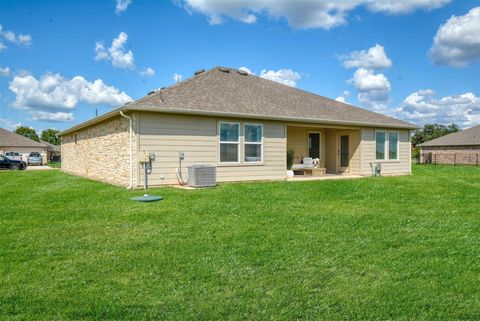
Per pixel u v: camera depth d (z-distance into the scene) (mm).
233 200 9094
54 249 5059
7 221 6832
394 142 18438
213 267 4363
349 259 4688
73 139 20781
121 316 3160
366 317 3182
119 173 12766
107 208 8070
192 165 12469
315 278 4055
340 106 18625
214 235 5812
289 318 3150
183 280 3963
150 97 12398
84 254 4844
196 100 13117
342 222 6762
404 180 14461
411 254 4898
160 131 11945
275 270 4293
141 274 4129
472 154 35094
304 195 10148
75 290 3674
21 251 4949
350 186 12125
